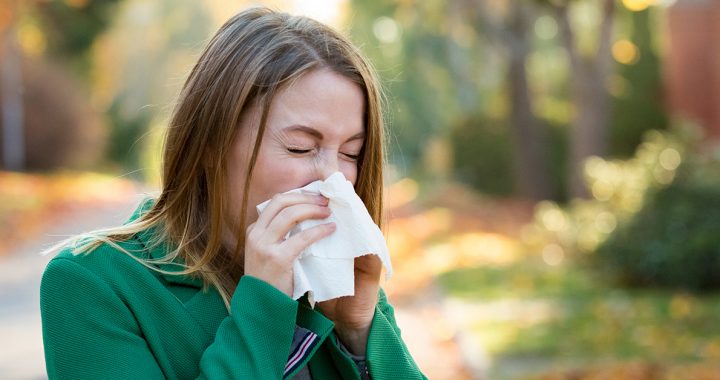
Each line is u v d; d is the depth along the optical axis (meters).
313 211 2.22
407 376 2.46
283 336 2.15
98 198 31.25
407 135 45.62
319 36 2.31
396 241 20.08
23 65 38.06
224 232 2.38
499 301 11.68
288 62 2.24
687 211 11.41
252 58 2.26
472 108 34.41
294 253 2.20
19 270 15.85
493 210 23.36
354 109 2.31
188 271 2.29
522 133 23.70
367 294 2.46
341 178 2.25
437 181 33.06
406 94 42.31
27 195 27.34
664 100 22.92
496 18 22.58
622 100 23.02
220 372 2.10
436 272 14.70
